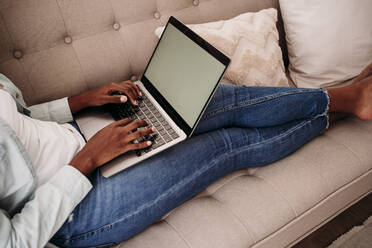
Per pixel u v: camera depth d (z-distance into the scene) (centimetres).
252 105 87
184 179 77
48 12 89
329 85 113
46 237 59
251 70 103
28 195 64
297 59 116
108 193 70
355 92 93
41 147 70
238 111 87
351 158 89
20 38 88
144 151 74
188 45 86
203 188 83
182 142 81
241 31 104
